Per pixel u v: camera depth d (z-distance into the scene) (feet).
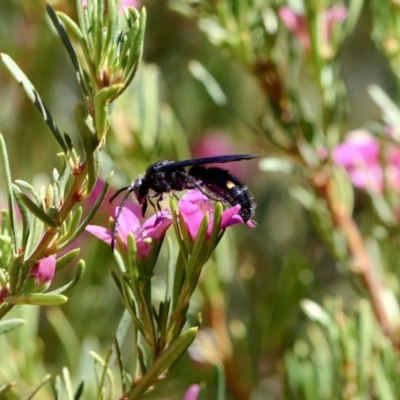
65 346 2.00
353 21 1.80
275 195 2.72
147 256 1.40
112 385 1.46
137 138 1.92
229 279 2.04
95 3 1.32
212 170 1.58
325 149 1.86
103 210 2.11
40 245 1.34
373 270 1.87
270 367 2.16
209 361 2.02
